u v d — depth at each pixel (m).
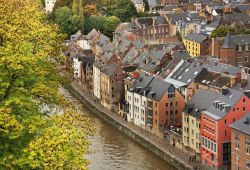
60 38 52.50
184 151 119.88
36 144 36.56
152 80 141.50
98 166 112.94
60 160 35.81
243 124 101.00
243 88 132.50
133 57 181.38
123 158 119.62
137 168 113.44
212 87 137.25
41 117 43.25
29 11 51.53
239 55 185.62
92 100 174.25
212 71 144.62
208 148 111.25
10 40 44.22
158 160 119.50
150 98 133.62
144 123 137.75
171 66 156.38
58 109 49.44
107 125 150.00
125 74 161.00
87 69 183.25
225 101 111.50
